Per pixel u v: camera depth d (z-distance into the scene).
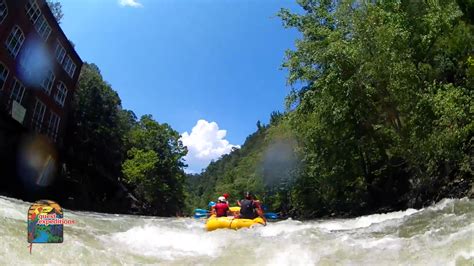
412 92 17.23
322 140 23.31
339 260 5.48
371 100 19.58
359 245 6.28
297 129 23.88
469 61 16.31
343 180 26.23
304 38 22.91
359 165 25.20
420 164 18.50
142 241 7.24
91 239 6.44
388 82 17.89
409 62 17.95
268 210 53.03
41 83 30.41
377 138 21.94
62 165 35.72
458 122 15.30
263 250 6.20
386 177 25.22
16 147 27.25
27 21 26.92
